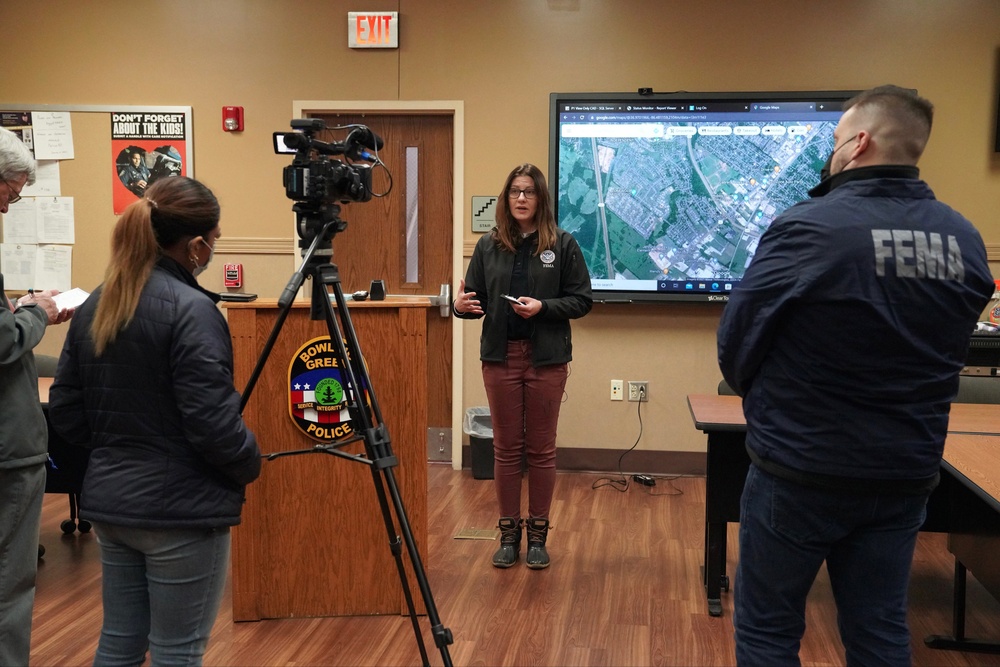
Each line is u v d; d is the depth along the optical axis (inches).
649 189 183.0
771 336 64.2
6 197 78.4
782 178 179.6
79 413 71.7
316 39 189.6
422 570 75.8
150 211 68.1
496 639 106.7
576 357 190.1
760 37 179.2
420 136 193.5
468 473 190.9
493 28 186.1
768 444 64.8
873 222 60.6
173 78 192.7
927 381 60.9
